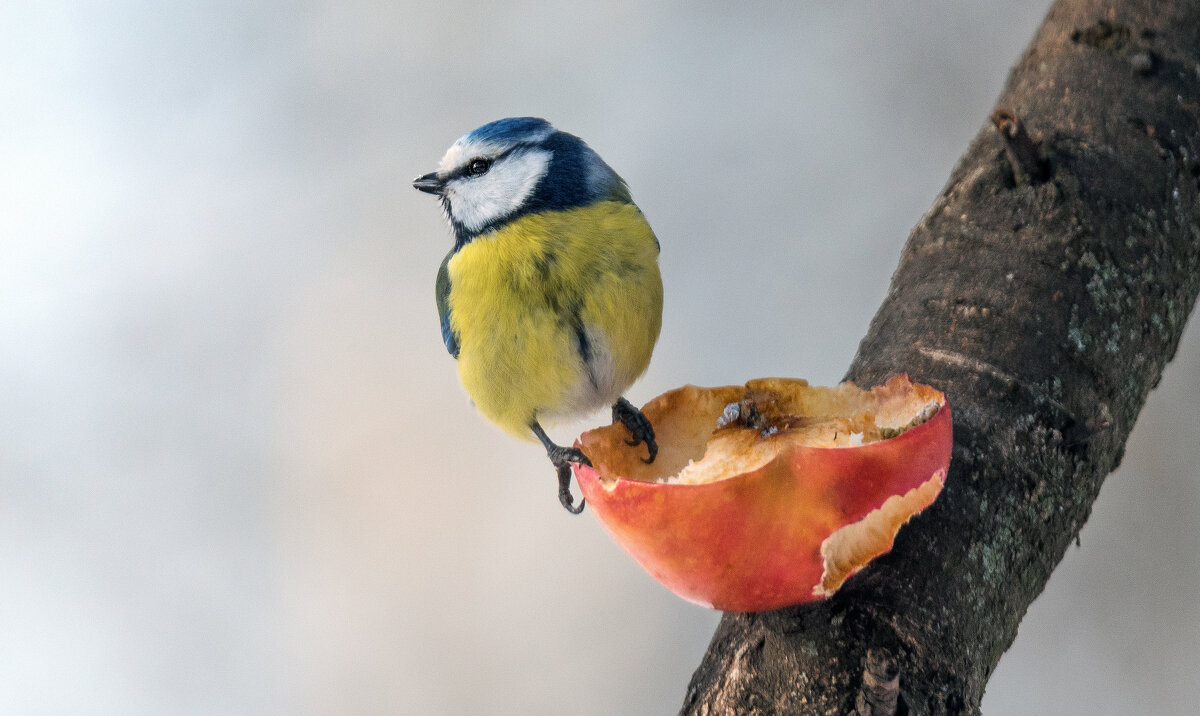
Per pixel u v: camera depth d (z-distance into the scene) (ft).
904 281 6.68
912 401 6.61
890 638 6.57
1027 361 6.63
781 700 6.58
